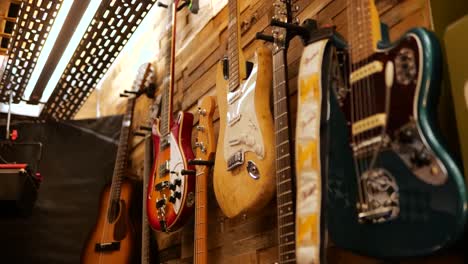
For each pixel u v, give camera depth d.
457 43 1.28
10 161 3.89
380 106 1.32
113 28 3.29
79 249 3.71
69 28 3.25
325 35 1.55
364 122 1.35
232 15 2.24
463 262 1.30
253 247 2.15
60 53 3.52
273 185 1.85
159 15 3.73
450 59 1.29
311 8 2.07
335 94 1.46
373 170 1.30
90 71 3.78
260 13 2.42
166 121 2.86
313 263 1.37
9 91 4.03
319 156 1.44
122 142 3.48
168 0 3.54
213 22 2.89
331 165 1.41
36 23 3.19
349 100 1.41
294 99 2.06
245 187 1.94
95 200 3.83
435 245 1.15
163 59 3.51
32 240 3.71
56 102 4.21
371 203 1.28
